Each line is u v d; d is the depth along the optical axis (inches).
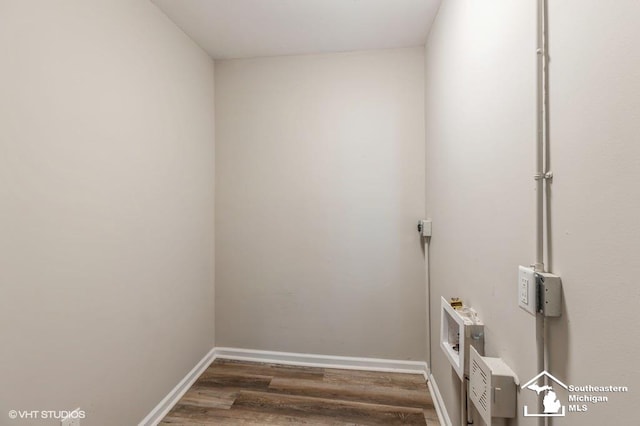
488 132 39.8
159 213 65.8
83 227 46.9
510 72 33.6
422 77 82.7
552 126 26.5
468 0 46.9
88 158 47.7
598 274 21.6
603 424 21.2
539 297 27.2
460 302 50.4
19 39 37.6
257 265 90.4
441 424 63.1
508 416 33.3
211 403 70.1
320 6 65.9
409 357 84.7
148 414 61.9
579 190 23.4
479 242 43.3
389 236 84.9
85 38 46.9
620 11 19.5
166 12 67.2
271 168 89.3
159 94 65.7
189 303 78.0
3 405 36.5
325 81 86.4
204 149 85.7
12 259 37.2
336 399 71.4
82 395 46.8
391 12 68.0
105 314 51.2
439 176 66.8
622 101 19.4
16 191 37.5
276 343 90.0
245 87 89.7
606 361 21.0
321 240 87.7
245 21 71.2
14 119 37.2
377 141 84.7
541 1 27.4
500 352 36.8
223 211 91.4
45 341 41.2
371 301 85.9
